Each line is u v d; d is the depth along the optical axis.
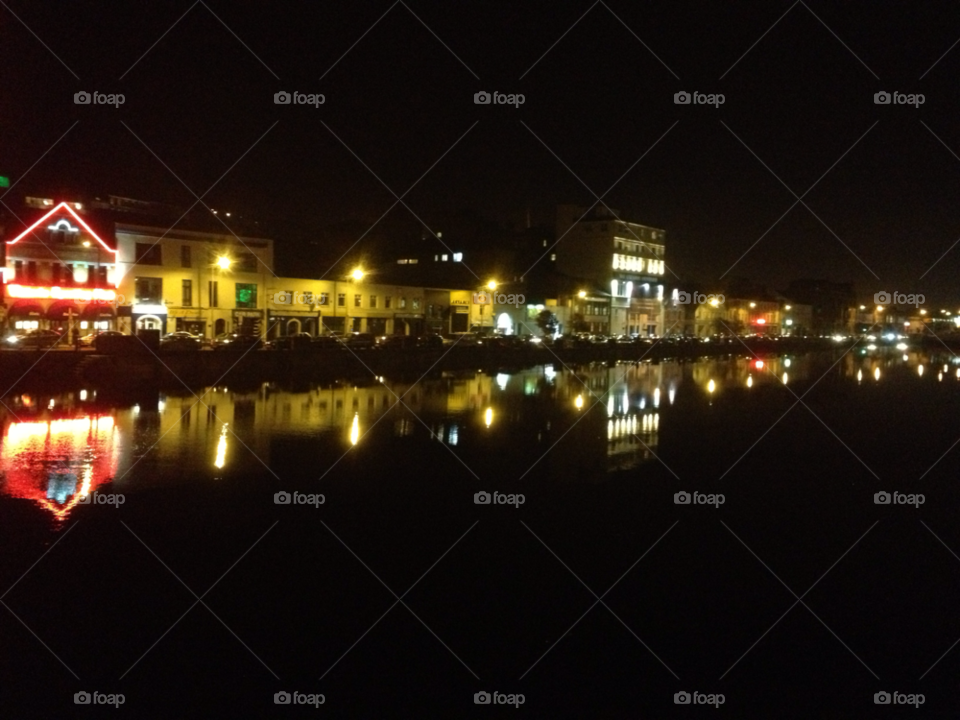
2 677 9.92
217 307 62.16
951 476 21.28
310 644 10.95
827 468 22.17
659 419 31.62
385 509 17.06
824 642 11.49
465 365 60.56
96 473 19.70
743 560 14.52
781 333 137.38
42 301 52.97
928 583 13.54
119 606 11.81
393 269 82.44
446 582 13.12
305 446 23.95
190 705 9.45
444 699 9.82
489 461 22.22
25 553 13.80
